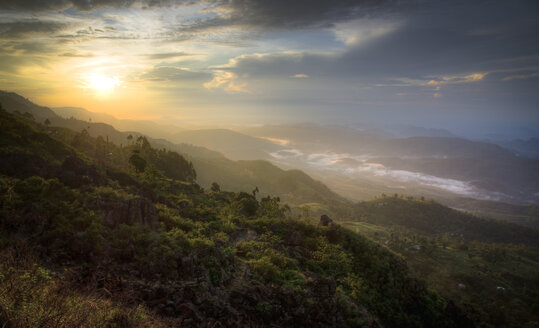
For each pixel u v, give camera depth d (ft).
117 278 63.57
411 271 185.57
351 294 123.65
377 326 103.24
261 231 160.45
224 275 84.07
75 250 70.38
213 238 120.47
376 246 187.62
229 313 67.67
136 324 48.01
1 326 33.40
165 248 81.66
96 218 88.02
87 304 46.14
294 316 80.23
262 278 93.56
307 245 156.46
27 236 70.74
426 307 158.81
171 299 63.98
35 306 38.58
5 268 48.11
